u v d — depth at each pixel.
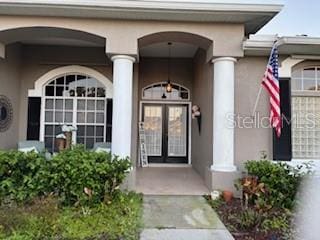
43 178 6.72
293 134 9.24
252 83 9.01
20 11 7.82
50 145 11.59
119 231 5.44
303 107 9.33
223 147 8.31
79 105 11.77
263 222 6.00
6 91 10.18
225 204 7.40
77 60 11.43
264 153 8.76
